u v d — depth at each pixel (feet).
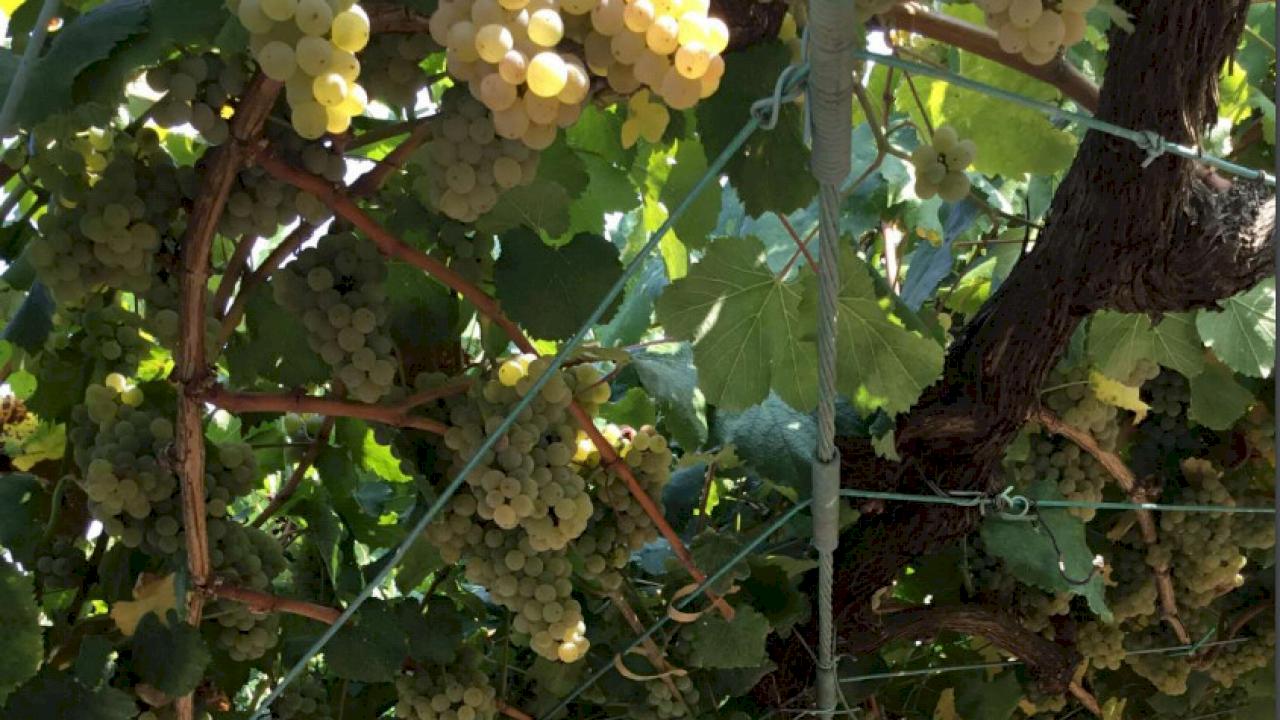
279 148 3.51
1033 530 5.20
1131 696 6.87
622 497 4.22
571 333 3.81
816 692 5.08
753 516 5.27
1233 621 6.32
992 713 6.15
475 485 3.85
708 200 4.24
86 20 3.33
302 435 4.53
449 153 3.39
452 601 4.38
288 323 4.00
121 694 3.66
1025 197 5.50
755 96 3.63
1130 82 4.02
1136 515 5.79
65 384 4.02
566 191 3.84
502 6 3.12
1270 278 4.28
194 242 3.46
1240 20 3.92
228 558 3.84
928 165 3.65
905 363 4.10
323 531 4.53
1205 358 5.49
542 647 4.07
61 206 3.61
